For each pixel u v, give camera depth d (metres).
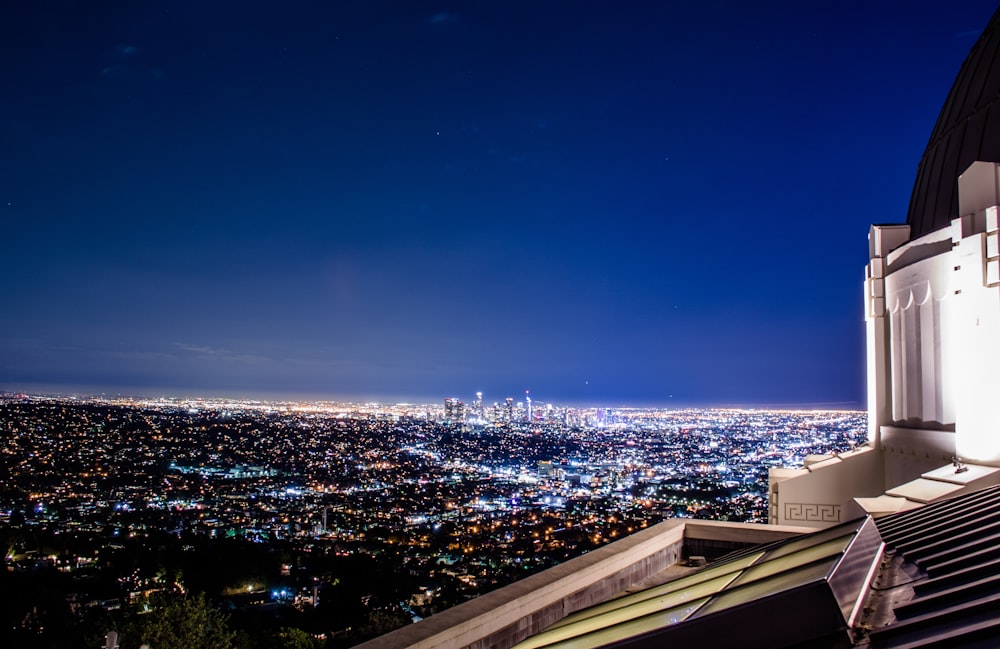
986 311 10.66
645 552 9.89
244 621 31.84
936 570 5.15
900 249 14.25
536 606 7.49
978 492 9.27
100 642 19.11
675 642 4.71
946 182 14.08
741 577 6.18
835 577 4.62
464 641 6.41
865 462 14.99
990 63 13.92
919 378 13.42
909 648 3.59
